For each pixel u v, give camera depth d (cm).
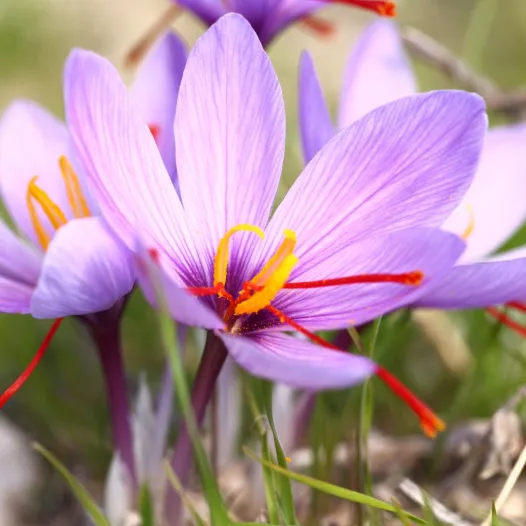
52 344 46
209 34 35
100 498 42
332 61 83
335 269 35
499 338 43
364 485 37
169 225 35
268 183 36
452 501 40
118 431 38
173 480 36
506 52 76
